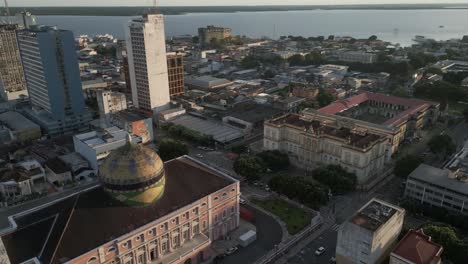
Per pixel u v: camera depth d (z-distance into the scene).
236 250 136.00
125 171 118.25
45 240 108.00
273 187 165.12
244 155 185.62
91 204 117.19
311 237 142.38
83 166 190.50
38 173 183.25
